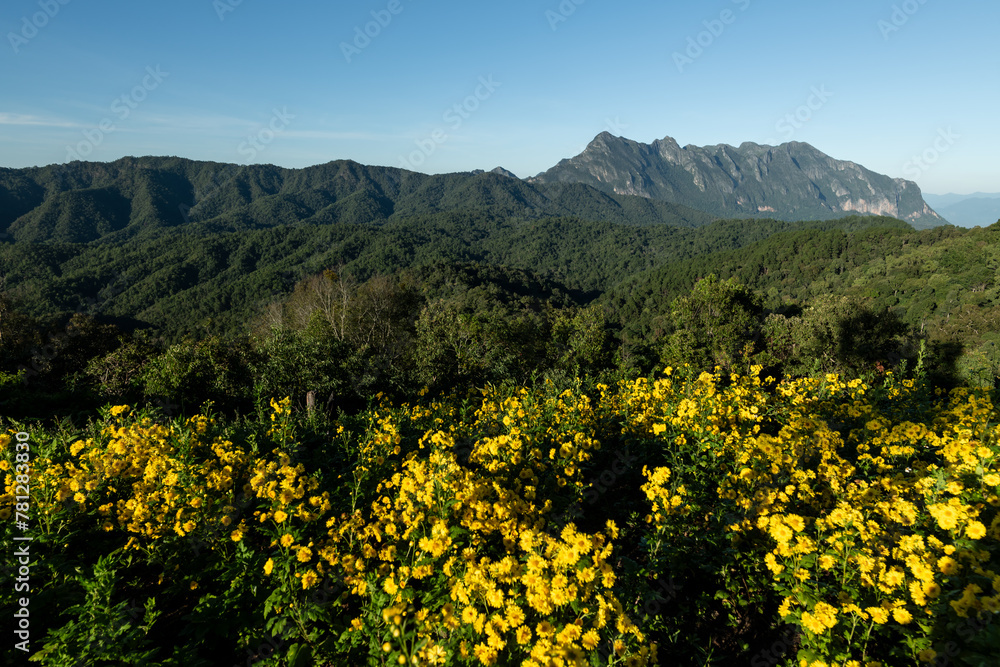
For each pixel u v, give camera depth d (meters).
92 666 3.10
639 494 5.81
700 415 5.95
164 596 4.30
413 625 3.25
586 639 2.79
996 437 4.63
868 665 2.86
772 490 4.56
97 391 18.34
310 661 3.45
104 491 5.14
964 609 2.78
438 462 4.45
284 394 15.03
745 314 33.50
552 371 17.89
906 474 5.07
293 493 4.43
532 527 4.08
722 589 4.18
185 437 5.87
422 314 25.84
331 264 162.75
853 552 3.48
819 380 10.38
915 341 29.92
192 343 18.56
